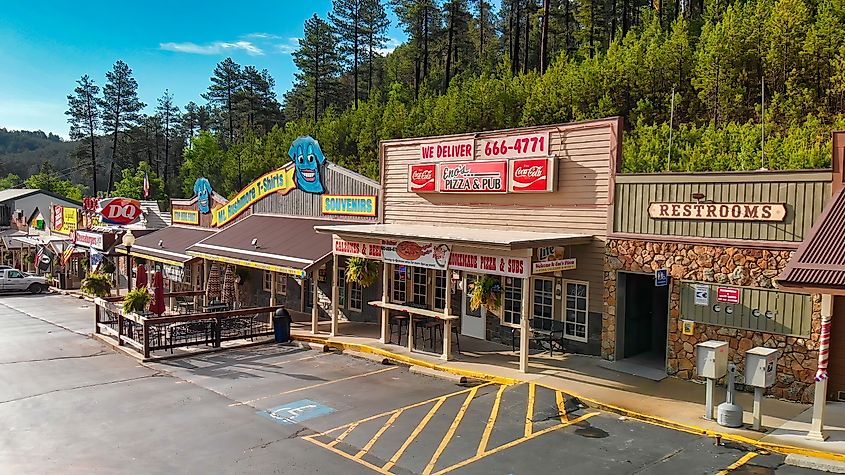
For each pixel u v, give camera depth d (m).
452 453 10.03
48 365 17.19
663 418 11.23
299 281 24.19
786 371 12.16
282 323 19.59
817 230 10.60
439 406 12.54
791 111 26.02
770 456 9.62
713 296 13.12
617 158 14.64
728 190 12.88
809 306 11.85
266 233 23.70
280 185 25.64
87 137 88.69
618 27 51.38
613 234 14.72
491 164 17.03
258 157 59.75
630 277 15.35
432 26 63.44
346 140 49.50
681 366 13.75
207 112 109.25
